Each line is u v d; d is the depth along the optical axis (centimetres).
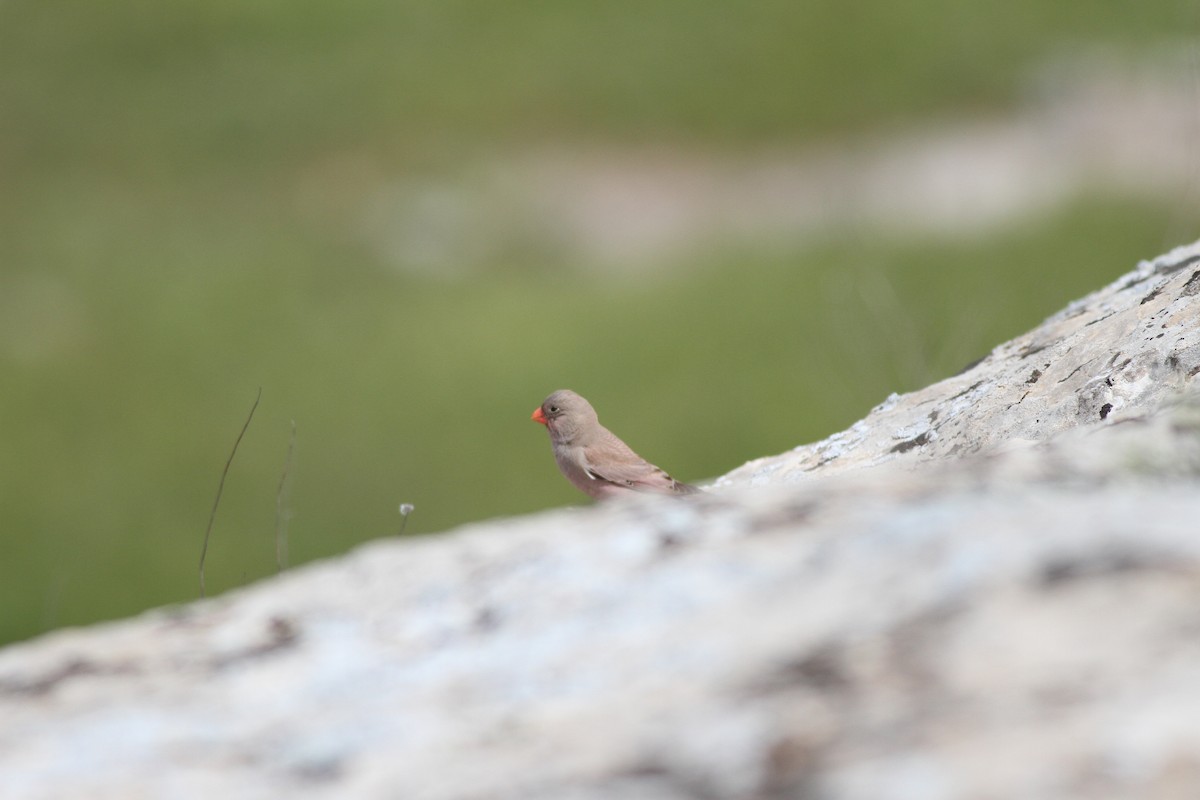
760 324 2216
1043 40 3173
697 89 3212
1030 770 206
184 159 3045
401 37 3481
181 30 3494
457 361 2269
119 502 1923
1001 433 525
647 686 259
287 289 2567
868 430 618
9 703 296
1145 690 217
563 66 3334
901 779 210
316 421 2122
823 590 278
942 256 2395
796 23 3400
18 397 2216
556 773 234
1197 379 477
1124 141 2747
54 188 2888
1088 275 2220
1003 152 2866
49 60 3362
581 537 328
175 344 2366
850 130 3059
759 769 222
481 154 3020
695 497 341
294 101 3170
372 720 269
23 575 1756
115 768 264
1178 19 2931
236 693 291
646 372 2141
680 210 2855
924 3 3353
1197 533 262
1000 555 267
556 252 2731
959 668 235
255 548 1825
